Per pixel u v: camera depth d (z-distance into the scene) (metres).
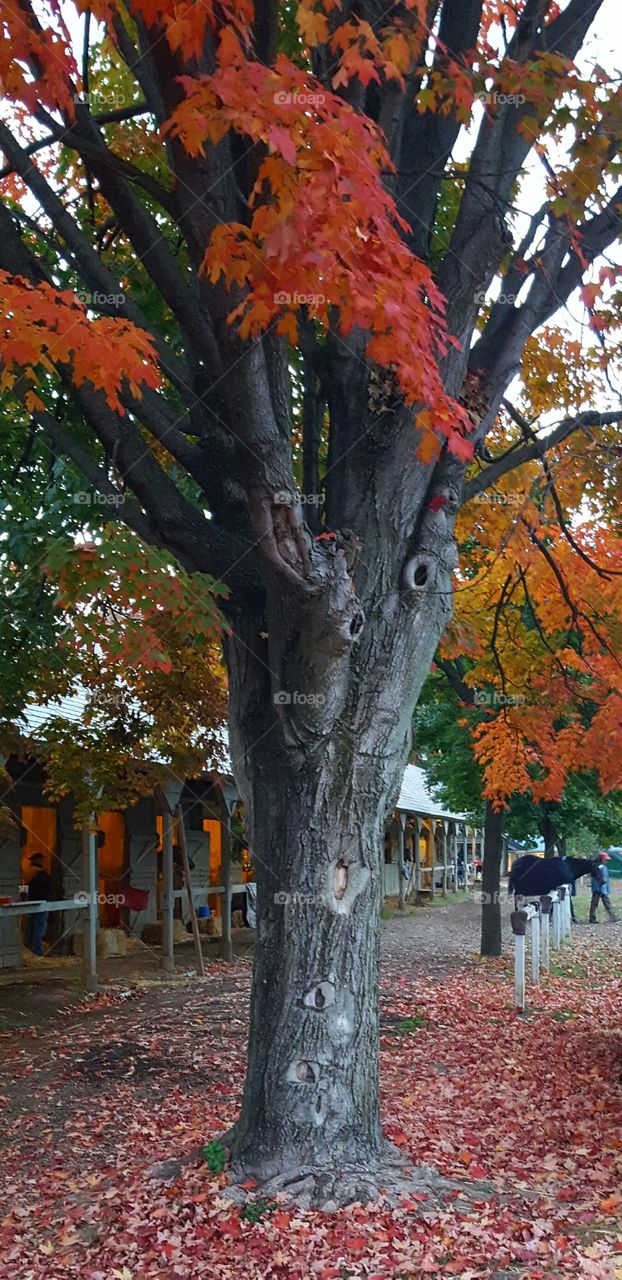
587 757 10.04
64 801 17.91
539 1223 5.42
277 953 5.96
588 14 6.74
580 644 11.09
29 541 8.82
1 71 5.21
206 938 21.00
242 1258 5.00
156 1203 5.67
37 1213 5.90
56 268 8.90
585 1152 6.63
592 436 8.12
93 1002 13.45
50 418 6.78
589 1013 12.34
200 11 4.66
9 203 9.00
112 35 6.20
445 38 6.79
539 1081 8.71
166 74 4.97
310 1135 5.77
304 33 5.47
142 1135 7.23
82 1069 9.55
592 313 6.94
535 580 10.01
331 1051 5.85
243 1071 9.28
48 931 17.45
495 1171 6.27
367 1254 4.98
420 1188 5.70
